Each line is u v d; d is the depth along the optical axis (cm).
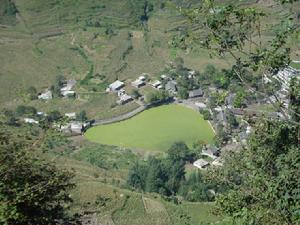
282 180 959
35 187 1070
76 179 5309
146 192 5522
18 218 1017
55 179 1122
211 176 1401
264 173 1184
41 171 1127
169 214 4722
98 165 6581
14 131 1227
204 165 6122
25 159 1099
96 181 5416
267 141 1246
